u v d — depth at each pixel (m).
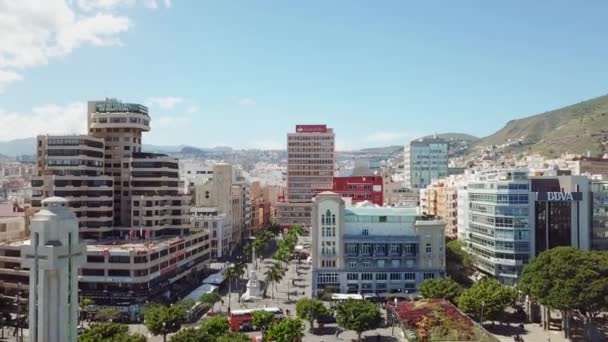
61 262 63.09
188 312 151.50
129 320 156.75
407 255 185.12
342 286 183.12
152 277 168.88
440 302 136.25
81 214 192.38
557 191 182.38
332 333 141.75
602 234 182.50
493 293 143.12
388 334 140.38
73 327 65.19
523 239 180.88
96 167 199.88
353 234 186.62
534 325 147.50
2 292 161.25
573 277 128.75
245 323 143.88
